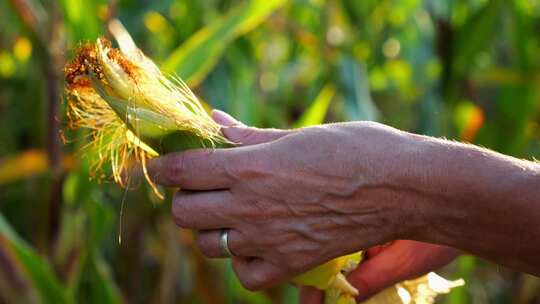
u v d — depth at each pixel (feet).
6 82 5.57
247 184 3.01
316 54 5.92
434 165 2.93
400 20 6.44
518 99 5.58
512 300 5.74
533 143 6.63
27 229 5.12
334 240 3.02
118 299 4.07
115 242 4.99
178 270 5.10
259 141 3.13
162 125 3.02
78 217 4.13
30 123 5.21
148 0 4.76
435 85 5.64
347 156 2.97
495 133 5.68
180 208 3.09
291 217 3.01
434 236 2.99
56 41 4.10
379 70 6.44
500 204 2.89
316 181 2.98
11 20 4.86
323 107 4.74
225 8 5.63
